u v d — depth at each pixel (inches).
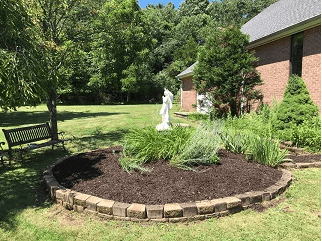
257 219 138.7
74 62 382.6
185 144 202.8
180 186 163.3
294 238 121.5
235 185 165.9
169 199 148.0
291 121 297.7
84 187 168.6
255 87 498.9
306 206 152.3
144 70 1435.8
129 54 1392.7
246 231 127.7
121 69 1401.3
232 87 453.4
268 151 213.0
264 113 391.2
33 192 181.0
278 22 456.1
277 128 309.0
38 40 232.1
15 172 225.8
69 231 130.4
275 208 149.9
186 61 1440.7
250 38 488.7
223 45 484.1
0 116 730.8
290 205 153.5
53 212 151.0
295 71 400.8
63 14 339.9
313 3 410.9
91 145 328.5
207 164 203.6
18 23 176.4
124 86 1373.0
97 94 1494.8
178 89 1509.6
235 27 476.4
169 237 123.6
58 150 306.3
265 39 436.1
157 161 207.8
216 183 168.2
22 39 176.2
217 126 271.6
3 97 163.0
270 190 160.7
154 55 1683.1
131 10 1248.8
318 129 275.0
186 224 134.8
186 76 796.6
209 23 1697.8
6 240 124.0
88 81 1433.3
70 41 338.0
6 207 157.8
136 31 1311.5
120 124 513.0
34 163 253.1
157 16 1856.5
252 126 354.0
